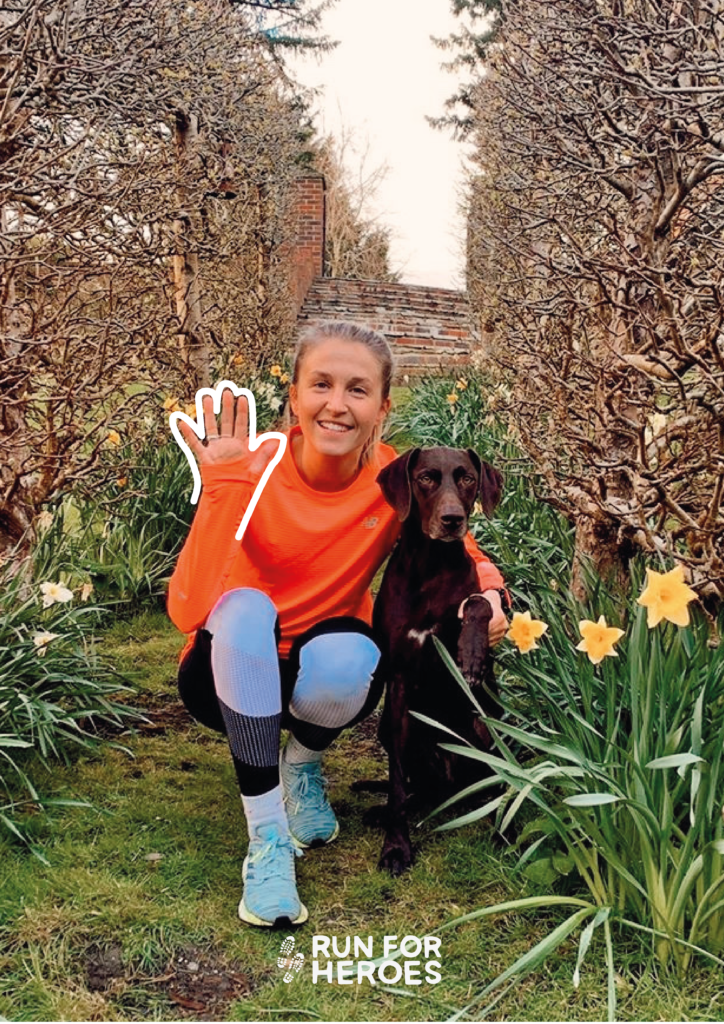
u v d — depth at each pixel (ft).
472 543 9.57
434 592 8.63
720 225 12.33
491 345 31.04
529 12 14.51
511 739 10.06
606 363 12.87
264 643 7.86
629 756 7.14
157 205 16.16
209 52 20.83
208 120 20.56
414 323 59.52
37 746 10.59
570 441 12.85
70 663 11.56
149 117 17.06
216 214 29.19
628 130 12.70
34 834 8.98
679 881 6.86
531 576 14.24
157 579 16.88
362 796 10.03
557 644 10.05
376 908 7.94
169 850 8.74
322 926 7.68
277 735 7.89
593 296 14.17
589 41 11.54
